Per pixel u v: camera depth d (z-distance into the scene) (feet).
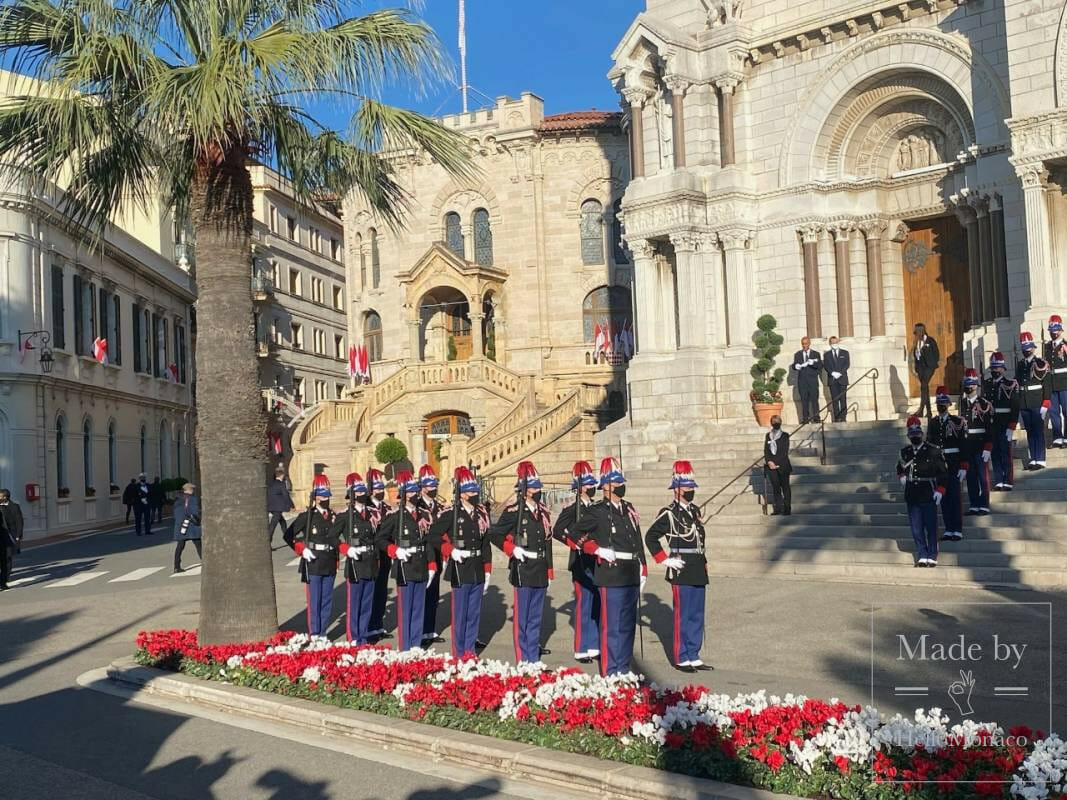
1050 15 73.97
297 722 35.96
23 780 30.66
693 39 95.61
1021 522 58.70
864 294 92.94
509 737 30.99
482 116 153.28
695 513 40.91
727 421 93.45
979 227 83.46
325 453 146.41
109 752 33.40
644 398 96.84
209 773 30.81
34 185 47.62
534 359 150.51
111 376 160.97
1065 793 22.27
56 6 43.27
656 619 51.72
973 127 84.64
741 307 93.61
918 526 56.34
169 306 194.90
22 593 75.05
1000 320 80.28
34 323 131.85
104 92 44.78
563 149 151.33
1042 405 63.05
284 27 43.93
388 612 60.44
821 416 88.53
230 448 45.16
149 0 43.42
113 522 156.87
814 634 45.37
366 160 49.67
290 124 48.55
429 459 148.36
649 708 29.50
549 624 52.60
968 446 59.21
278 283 223.30
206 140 42.09
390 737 32.81
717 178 94.27
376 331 166.91
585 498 40.29
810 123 91.76
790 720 27.43
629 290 150.71
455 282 148.46
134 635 55.36
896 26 86.94
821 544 63.57
